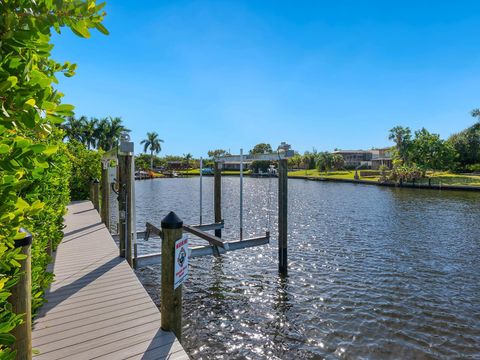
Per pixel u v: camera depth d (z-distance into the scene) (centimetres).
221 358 486
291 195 3130
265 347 514
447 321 596
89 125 5062
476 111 4741
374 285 774
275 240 1268
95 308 381
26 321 179
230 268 898
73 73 174
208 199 2845
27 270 179
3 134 109
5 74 92
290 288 756
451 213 1909
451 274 854
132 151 573
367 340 533
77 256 586
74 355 288
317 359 484
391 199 2691
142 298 411
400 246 1152
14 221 112
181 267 341
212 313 630
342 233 1382
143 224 1631
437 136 4553
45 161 123
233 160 1030
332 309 645
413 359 483
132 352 295
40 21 103
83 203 1338
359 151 8656
